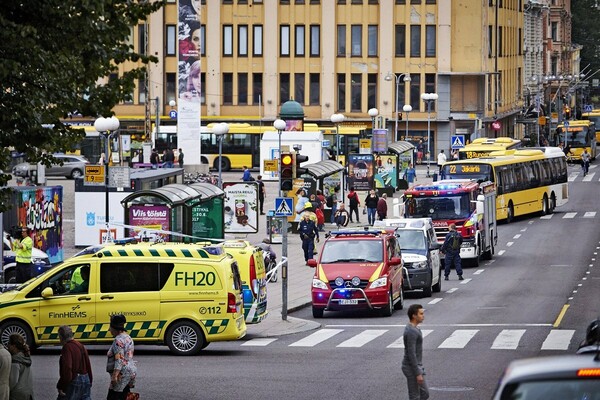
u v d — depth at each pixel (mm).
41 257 73625
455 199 96812
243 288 58344
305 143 169500
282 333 61031
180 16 138125
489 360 50312
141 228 68062
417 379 35094
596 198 159625
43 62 37188
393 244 71938
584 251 105000
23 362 35469
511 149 144500
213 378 46000
